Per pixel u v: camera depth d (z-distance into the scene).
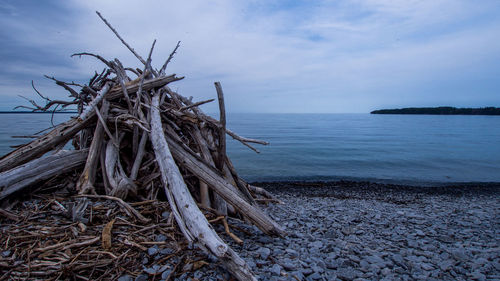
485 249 4.71
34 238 3.20
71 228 3.40
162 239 3.44
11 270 2.64
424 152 29.39
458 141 44.50
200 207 4.46
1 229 3.33
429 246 4.75
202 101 5.26
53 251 2.97
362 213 7.27
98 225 3.58
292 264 3.47
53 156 4.44
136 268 2.90
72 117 5.36
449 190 13.45
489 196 12.21
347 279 3.36
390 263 3.87
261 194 7.71
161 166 4.02
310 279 3.23
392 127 93.88
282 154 26.41
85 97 5.79
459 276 3.67
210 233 2.88
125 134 5.41
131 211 3.88
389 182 15.59
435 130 78.19
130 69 6.55
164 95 6.19
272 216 6.09
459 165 21.73
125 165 5.30
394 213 7.44
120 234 3.42
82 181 4.43
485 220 7.07
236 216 5.09
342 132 64.50
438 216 7.39
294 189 13.22
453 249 4.64
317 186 14.04
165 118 5.59
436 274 3.68
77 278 2.68
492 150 31.86
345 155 26.33
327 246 4.37
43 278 2.61
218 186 4.38
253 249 3.81
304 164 21.25
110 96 5.36
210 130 5.71
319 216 6.50
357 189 13.41
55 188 4.52
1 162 4.26
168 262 3.04
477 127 99.62
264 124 106.50
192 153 4.72
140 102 5.23
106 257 3.01
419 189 13.61
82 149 4.96
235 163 21.47
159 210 4.13
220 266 3.04
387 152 28.94
